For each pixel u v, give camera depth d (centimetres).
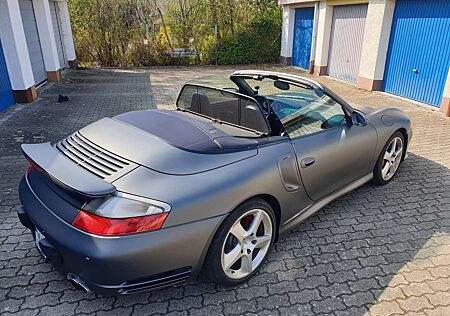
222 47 1611
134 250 182
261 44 1636
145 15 1531
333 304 226
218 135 242
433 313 219
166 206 191
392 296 233
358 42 1062
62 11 1376
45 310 216
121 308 219
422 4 794
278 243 288
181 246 196
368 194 372
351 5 1077
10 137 560
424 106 794
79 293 230
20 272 249
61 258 196
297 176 265
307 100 297
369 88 974
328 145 294
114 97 899
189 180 206
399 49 882
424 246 287
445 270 259
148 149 219
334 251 279
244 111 281
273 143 260
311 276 251
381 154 367
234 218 220
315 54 1296
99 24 1507
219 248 215
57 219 197
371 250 281
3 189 375
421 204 353
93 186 185
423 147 522
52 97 886
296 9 1467
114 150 223
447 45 737
